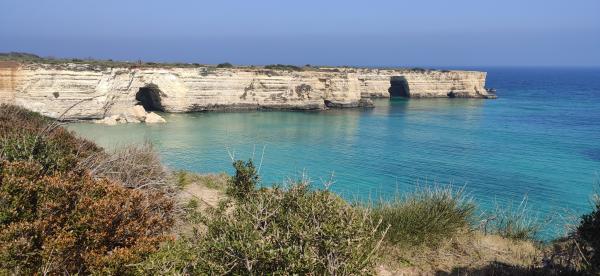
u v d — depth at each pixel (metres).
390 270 6.38
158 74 62.22
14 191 5.69
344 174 32.97
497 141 48.56
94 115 55.38
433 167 35.75
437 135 52.34
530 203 25.81
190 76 64.88
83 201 5.91
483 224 9.08
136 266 5.02
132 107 58.09
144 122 55.94
